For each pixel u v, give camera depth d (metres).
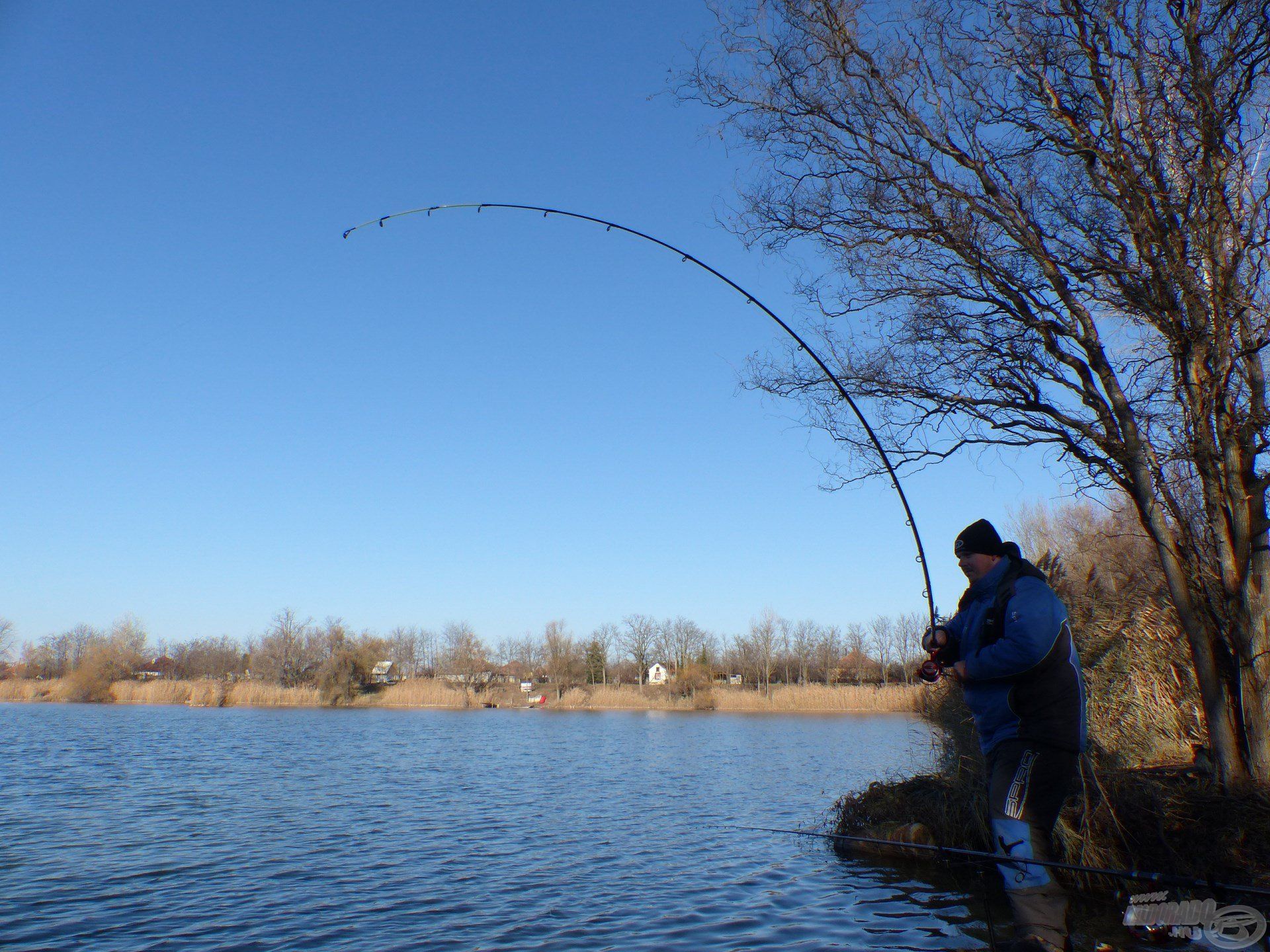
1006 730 3.74
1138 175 7.52
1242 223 7.30
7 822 12.98
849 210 8.66
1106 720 8.72
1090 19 7.54
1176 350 7.46
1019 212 8.06
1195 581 7.59
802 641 79.88
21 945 6.54
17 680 87.06
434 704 69.69
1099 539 11.21
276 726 41.00
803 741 30.72
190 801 15.52
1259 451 7.06
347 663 68.50
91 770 20.88
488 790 17.25
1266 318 6.96
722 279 6.49
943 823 8.91
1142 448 7.61
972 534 4.05
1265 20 6.77
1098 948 5.07
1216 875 5.96
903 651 66.81
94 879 9.00
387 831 12.16
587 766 22.42
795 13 8.25
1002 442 8.42
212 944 6.52
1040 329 7.93
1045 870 3.50
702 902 7.56
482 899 7.91
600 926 6.83
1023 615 3.64
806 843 10.61
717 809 14.33
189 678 96.25
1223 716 7.04
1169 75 7.30
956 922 6.61
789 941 6.16
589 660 90.75
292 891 8.39
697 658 82.38
